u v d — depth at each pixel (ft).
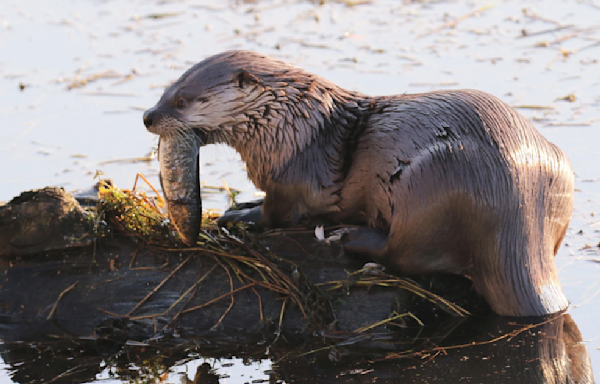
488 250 55.01
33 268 60.08
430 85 102.32
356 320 56.34
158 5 146.00
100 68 114.42
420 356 52.39
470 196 53.88
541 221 55.67
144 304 58.39
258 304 57.47
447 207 54.19
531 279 55.62
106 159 87.40
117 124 96.37
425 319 56.95
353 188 58.08
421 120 56.13
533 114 93.30
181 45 122.93
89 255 59.98
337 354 53.42
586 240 67.67
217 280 58.54
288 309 57.11
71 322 58.29
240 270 58.49
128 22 135.54
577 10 132.98
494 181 53.88
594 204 73.77
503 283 55.36
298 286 56.54
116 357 54.80
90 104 102.22
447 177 54.03
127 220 60.59
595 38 118.83
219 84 57.72
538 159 55.47
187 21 135.44
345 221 60.23
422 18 133.28
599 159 82.02
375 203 57.62
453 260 56.13
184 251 59.72
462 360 51.55
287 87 58.34
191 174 57.31
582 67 107.76
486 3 140.15
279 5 143.64
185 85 57.98
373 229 58.44
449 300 58.29
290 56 115.55
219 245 59.36
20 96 105.09
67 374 52.49
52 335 57.67
